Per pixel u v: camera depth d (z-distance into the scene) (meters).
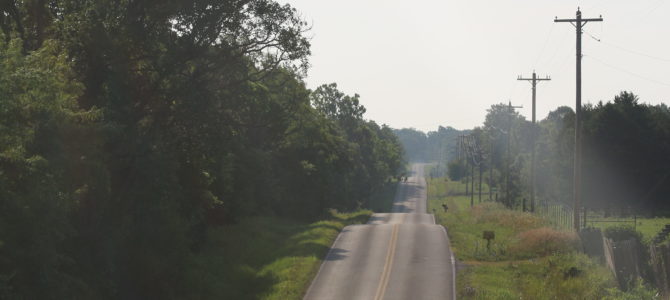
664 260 23.09
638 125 71.62
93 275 22.95
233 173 46.91
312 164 68.19
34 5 27.34
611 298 23.22
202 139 32.81
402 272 33.22
